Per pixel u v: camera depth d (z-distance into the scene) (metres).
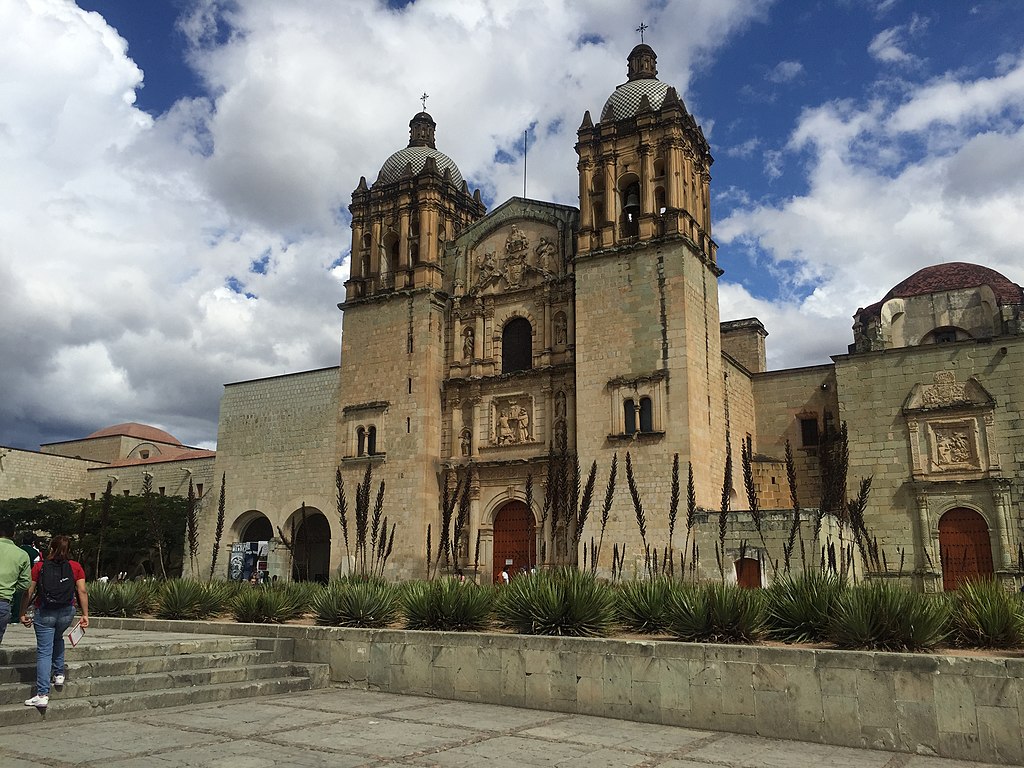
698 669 16.34
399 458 50.94
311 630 21.77
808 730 15.18
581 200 48.50
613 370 45.09
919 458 44.72
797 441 51.78
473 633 19.36
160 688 17.88
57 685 15.88
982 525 42.78
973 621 16.61
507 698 18.41
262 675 20.14
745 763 13.29
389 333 53.69
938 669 14.40
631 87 50.47
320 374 59.25
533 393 49.44
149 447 93.62
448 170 58.91
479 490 49.69
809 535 35.19
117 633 24.08
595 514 43.50
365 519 27.72
